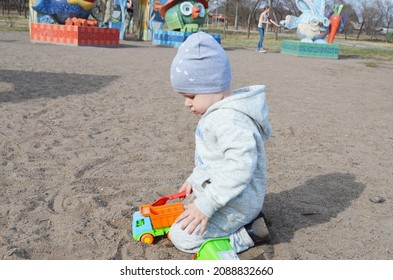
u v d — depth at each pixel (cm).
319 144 448
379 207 302
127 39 1997
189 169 352
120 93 654
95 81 745
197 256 222
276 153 409
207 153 227
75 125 457
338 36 4688
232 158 208
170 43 1700
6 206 269
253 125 222
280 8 4781
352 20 4972
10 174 317
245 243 237
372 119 589
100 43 1458
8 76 726
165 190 308
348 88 880
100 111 528
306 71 1146
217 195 209
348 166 383
